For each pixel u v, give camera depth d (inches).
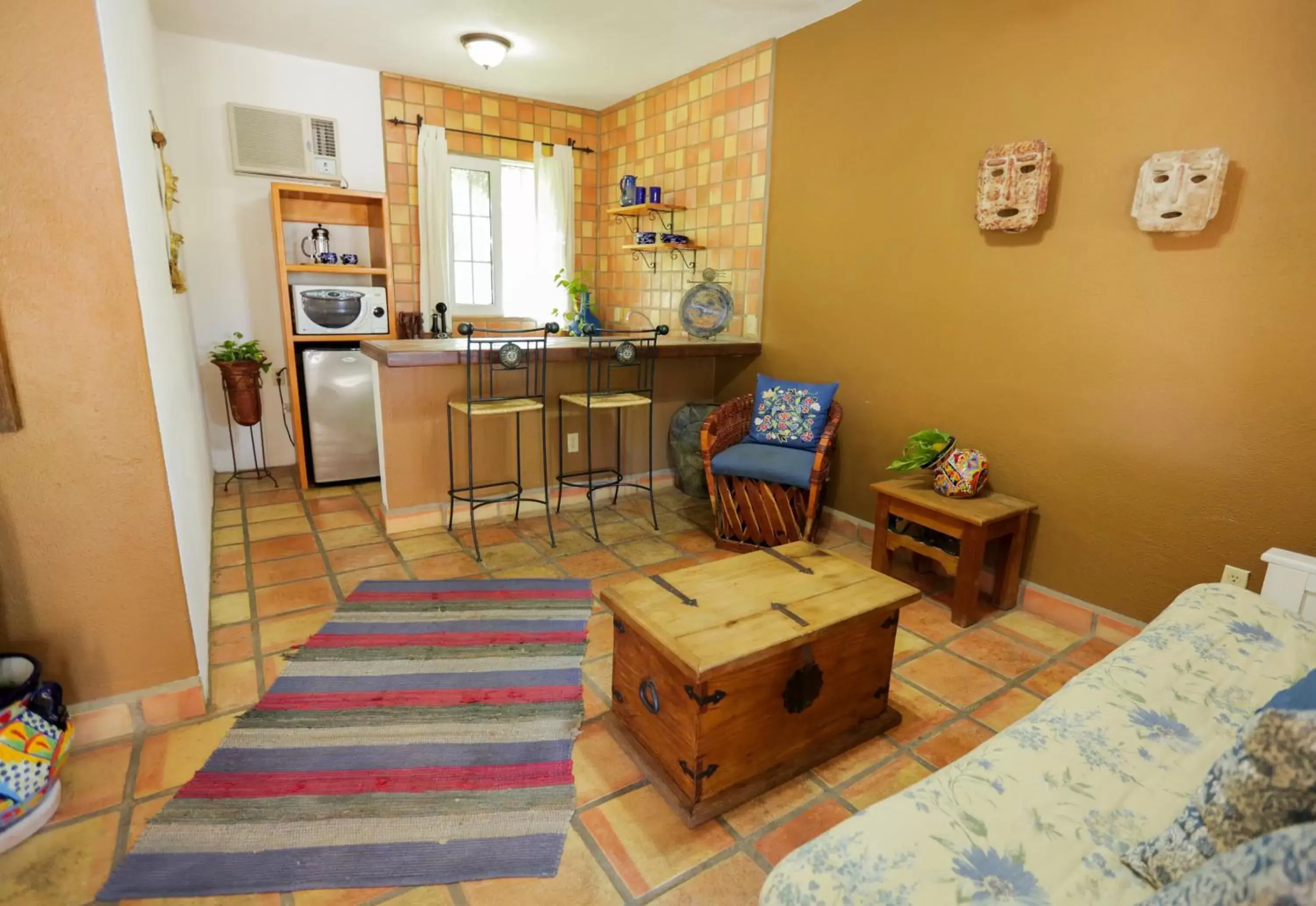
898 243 117.7
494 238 192.2
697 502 154.0
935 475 104.9
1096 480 94.3
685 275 169.8
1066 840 38.4
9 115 56.7
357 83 165.6
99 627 68.2
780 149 139.1
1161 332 85.5
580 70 161.3
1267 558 68.2
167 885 53.5
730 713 61.4
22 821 57.1
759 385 135.3
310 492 156.1
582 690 81.3
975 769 44.1
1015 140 98.7
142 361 65.3
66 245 60.4
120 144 62.2
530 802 63.3
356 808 61.8
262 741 70.6
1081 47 89.7
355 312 157.4
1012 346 102.6
